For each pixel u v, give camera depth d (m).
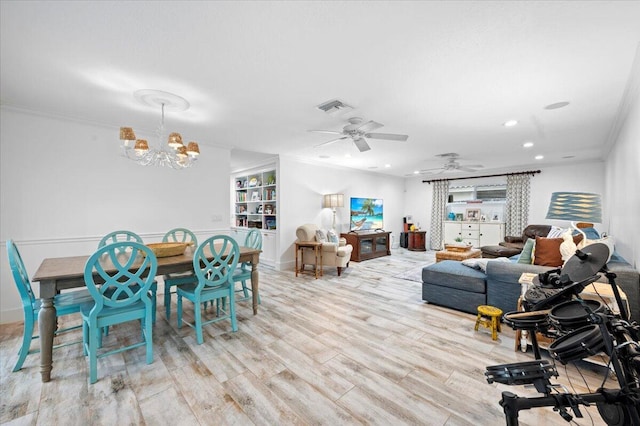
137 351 2.19
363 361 2.07
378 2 1.38
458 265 3.35
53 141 3.04
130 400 1.63
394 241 8.28
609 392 1.01
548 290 1.34
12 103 2.69
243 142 4.20
